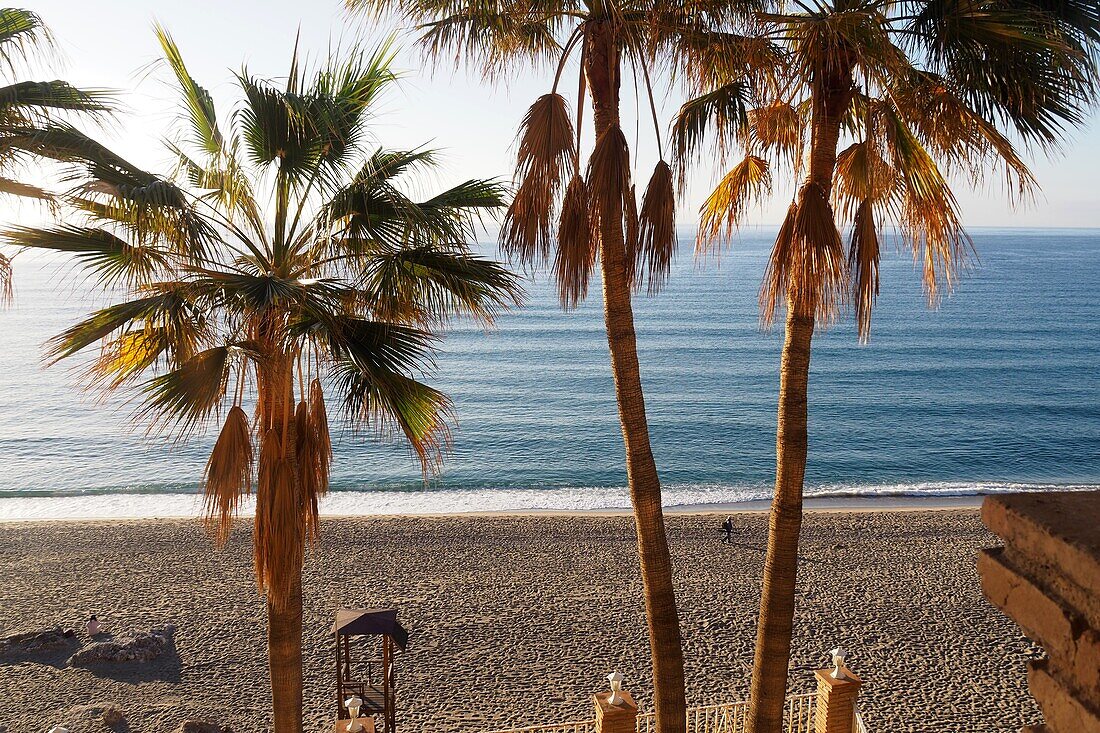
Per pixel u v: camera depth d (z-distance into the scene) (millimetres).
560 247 7562
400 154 8734
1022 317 131875
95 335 7762
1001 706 17531
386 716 14797
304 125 7906
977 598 23656
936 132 7309
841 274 7480
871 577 25516
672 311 142500
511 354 100062
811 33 6867
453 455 54062
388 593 24469
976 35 6484
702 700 17891
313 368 9977
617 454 54969
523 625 22078
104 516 40344
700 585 25141
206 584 25156
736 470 51250
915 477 50219
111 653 19562
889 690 18219
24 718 16953
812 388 77750
